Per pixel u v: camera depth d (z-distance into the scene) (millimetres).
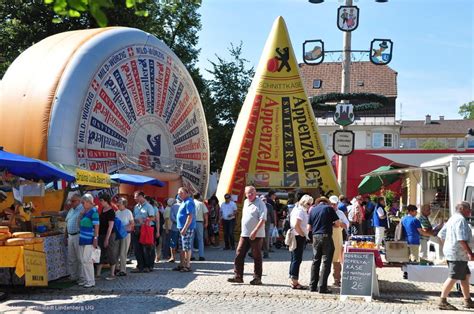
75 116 15961
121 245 12328
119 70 17469
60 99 15844
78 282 11305
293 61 22500
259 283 11414
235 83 41031
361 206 19656
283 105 21969
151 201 14727
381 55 19953
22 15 29266
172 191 20078
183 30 38031
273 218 18281
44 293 10383
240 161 21406
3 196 12070
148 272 12984
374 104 19734
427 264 11523
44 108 15750
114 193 16922
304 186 21188
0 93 16484
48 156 15508
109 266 12836
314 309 9188
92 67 16594
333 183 21344
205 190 22125
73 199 11617
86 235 10984
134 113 17906
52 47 17125
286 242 11148
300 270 13508
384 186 28391
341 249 11391
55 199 14969
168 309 9000
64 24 29781
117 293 10398
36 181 12172
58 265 11156
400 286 11312
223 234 18875
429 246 13414
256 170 21297
